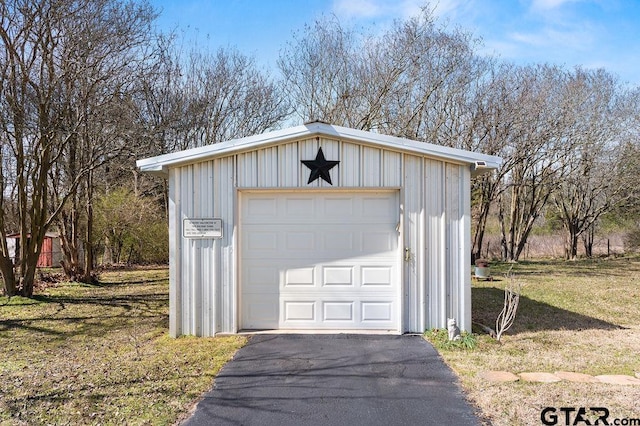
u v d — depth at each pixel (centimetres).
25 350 566
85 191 1267
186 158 595
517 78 1678
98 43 915
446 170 606
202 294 609
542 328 673
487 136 1655
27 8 846
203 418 349
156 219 1864
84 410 364
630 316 782
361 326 619
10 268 973
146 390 408
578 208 2223
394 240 618
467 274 602
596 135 1881
